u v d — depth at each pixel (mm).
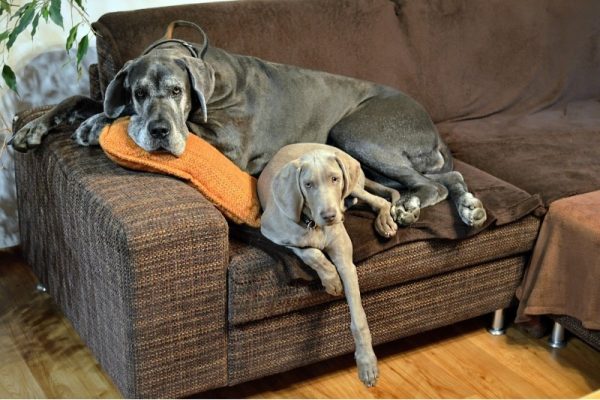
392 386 2354
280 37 2680
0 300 2730
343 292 2139
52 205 2312
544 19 3143
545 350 2551
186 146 2146
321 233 2053
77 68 2715
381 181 2533
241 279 2020
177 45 2299
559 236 2395
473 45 3010
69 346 2496
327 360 2455
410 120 2529
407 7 2889
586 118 3129
